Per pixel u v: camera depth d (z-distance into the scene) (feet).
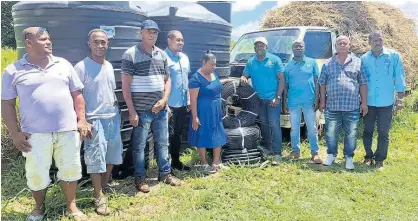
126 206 12.96
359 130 23.98
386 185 15.16
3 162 16.43
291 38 22.13
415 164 17.97
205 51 17.26
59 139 11.37
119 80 14.51
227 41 18.43
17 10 13.92
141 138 13.99
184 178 15.60
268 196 13.94
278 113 18.07
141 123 13.82
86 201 12.98
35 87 10.88
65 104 11.26
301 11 27.37
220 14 21.21
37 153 11.09
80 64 12.34
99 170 12.55
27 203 13.15
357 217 12.34
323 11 26.91
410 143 21.98
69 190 11.86
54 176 14.25
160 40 16.70
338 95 16.93
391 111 17.06
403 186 15.10
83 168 14.43
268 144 18.76
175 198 13.75
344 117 17.21
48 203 12.50
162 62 13.91
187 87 15.90
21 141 10.94
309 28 22.79
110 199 13.44
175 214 12.44
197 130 16.12
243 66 21.35
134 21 14.76
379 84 16.76
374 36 16.49
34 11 13.46
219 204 13.17
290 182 15.25
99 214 12.44
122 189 14.58
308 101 17.94
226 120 17.57
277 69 17.69
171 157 16.37
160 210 12.84
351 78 16.83
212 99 15.94
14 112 10.98
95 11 13.57
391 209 12.98
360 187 14.89
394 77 16.92
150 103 13.65
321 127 22.31
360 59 17.22
